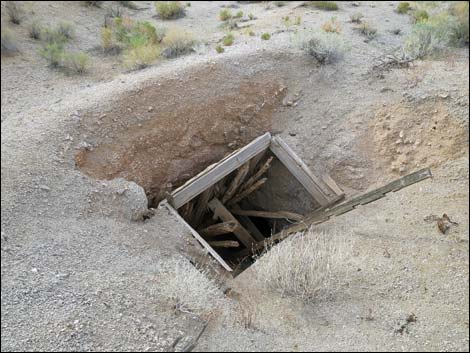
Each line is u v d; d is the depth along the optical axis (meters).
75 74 6.69
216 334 3.15
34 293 3.36
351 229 4.39
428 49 6.68
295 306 3.41
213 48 7.23
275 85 6.28
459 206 4.47
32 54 7.19
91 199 4.42
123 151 5.22
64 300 3.33
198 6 11.03
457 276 3.70
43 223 4.04
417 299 3.51
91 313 3.24
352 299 3.49
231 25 8.76
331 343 3.10
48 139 4.86
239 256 6.25
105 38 7.59
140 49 6.89
